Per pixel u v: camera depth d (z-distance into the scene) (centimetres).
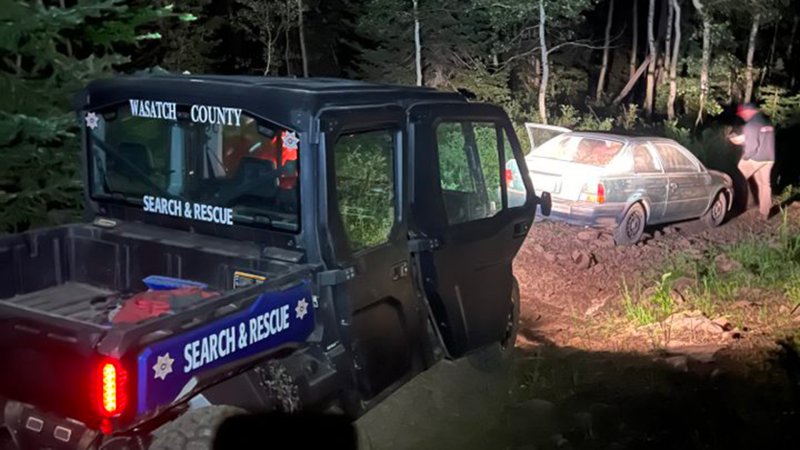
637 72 3431
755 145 1499
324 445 452
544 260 1155
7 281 490
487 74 2459
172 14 781
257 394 418
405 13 2316
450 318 546
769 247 1108
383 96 502
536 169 1255
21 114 654
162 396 353
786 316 789
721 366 636
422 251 516
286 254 452
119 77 501
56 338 351
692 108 3281
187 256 479
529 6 2275
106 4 693
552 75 3031
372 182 496
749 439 501
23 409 380
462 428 557
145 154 506
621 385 620
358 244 479
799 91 3553
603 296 1016
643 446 500
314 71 3067
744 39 3825
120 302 492
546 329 876
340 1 2989
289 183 450
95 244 513
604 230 1308
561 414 568
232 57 2948
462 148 600
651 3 3359
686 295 920
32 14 654
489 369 633
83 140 523
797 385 586
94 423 350
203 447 371
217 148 482
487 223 580
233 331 388
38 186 715
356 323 462
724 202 1456
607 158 1254
